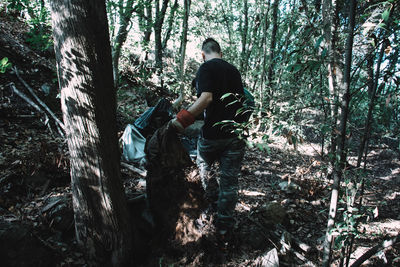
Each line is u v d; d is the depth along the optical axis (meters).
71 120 1.97
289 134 1.66
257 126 1.71
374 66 1.83
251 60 8.08
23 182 2.81
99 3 1.88
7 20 6.52
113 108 2.12
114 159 2.15
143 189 3.24
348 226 1.63
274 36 6.29
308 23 2.06
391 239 1.64
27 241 2.03
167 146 2.51
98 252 2.21
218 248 2.51
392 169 5.58
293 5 5.34
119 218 2.20
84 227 2.17
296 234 3.08
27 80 4.97
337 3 1.85
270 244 2.79
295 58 1.63
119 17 4.48
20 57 5.34
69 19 1.80
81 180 2.07
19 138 3.69
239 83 2.47
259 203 3.56
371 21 1.37
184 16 6.00
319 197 3.89
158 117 4.04
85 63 1.88
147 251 2.48
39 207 2.62
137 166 3.80
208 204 2.67
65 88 1.92
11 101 4.26
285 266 2.58
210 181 2.80
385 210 3.86
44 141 3.67
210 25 8.34
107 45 2.00
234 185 2.53
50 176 3.04
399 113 1.71
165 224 2.54
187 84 8.33
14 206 2.58
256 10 6.87
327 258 1.74
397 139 1.76
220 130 2.42
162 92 8.18
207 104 2.29
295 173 4.56
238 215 3.16
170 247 2.46
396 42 1.50
